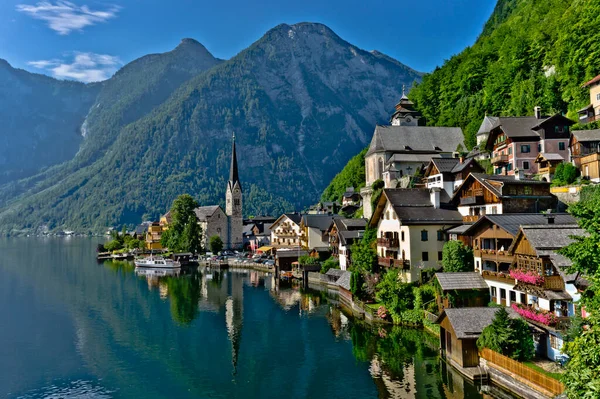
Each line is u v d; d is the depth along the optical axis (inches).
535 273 1800.0
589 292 1140.5
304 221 5492.1
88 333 2733.8
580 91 4224.9
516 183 2593.5
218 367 2161.7
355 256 3314.5
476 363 1776.6
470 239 2541.8
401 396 1716.3
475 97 6186.0
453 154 4936.0
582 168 2947.8
